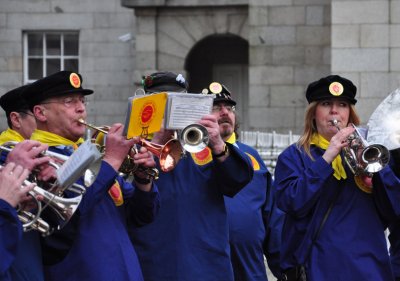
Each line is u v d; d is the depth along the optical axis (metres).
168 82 7.77
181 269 7.35
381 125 7.48
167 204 7.42
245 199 8.46
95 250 6.45
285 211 7.27
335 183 7.22
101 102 24.12
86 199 6.28
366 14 18.97
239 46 24.75
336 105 7.45
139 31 22.41
